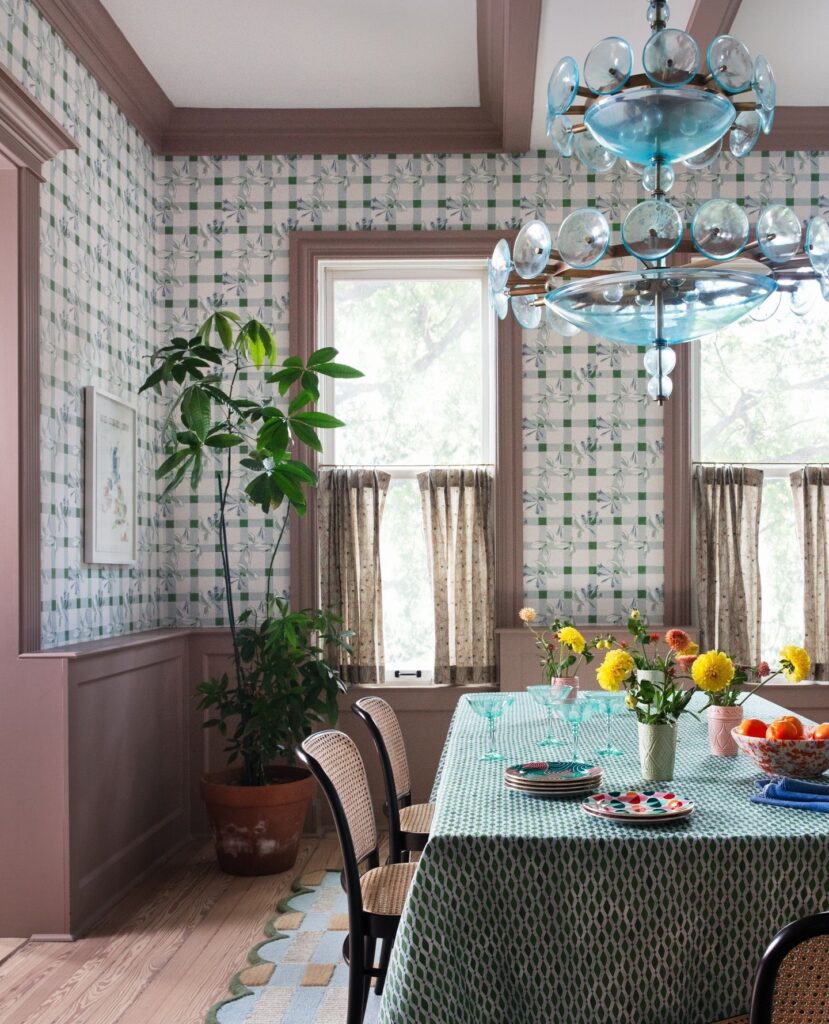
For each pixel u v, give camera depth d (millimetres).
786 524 5406
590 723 3629
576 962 2055
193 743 5219
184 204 5387
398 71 4867
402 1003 2043
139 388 4996
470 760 2953
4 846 3762
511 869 2072
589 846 2062
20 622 3736
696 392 5434
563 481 5309
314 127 5324
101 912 4020
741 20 4328
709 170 5324
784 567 5395
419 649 5426
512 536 5285
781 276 3051
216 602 5309
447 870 2078
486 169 5367
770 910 2045
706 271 2664
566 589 5285
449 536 5324
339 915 3992
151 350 5258
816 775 2572
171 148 5379
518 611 5273
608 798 2348
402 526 5445
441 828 2148
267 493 4598
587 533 5297
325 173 5383
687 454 5285
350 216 5371
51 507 3996
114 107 4781
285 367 4750
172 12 4324
